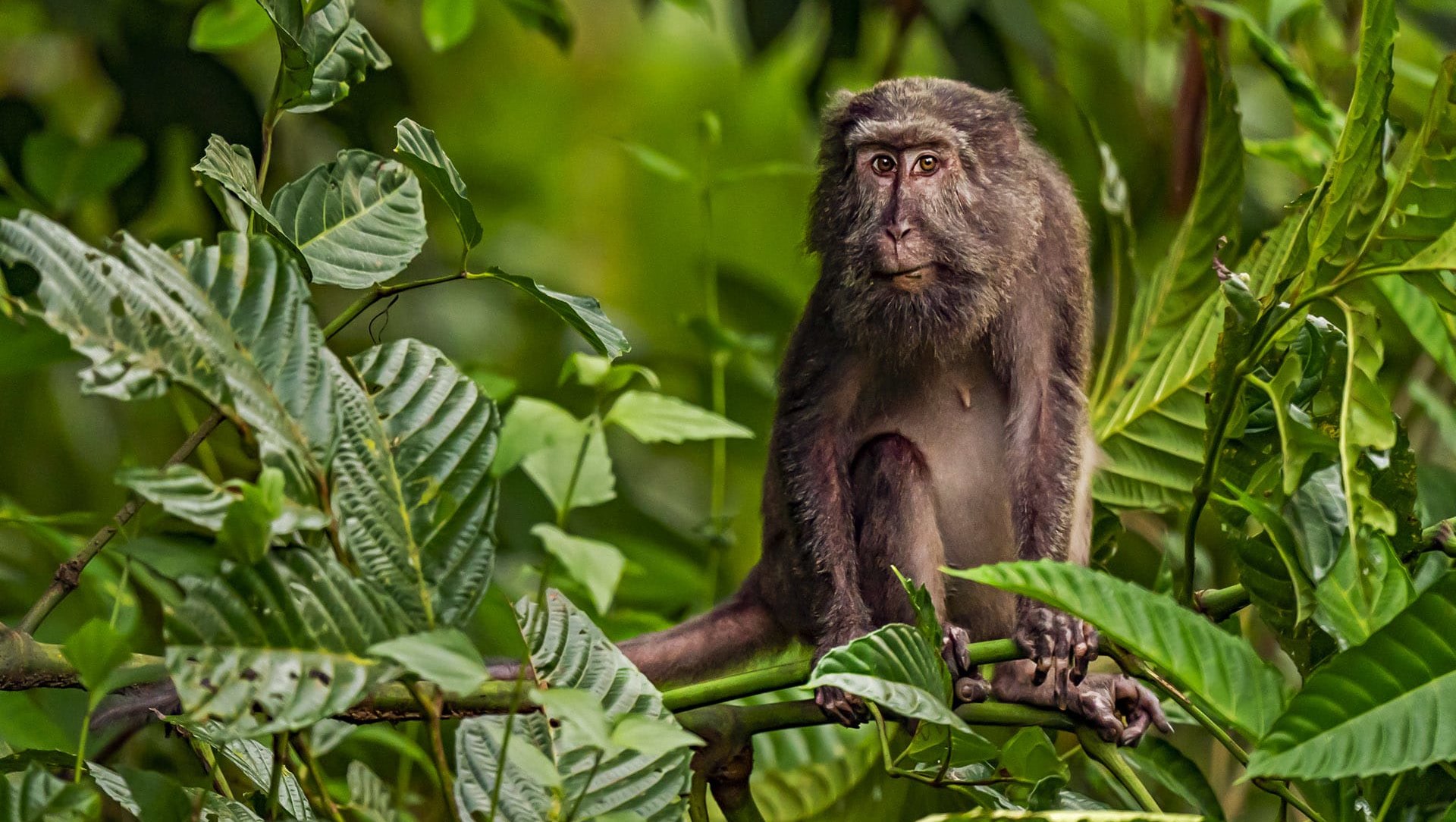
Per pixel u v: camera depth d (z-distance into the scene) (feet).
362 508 16.87
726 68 71.31
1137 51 47.88
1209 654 17.90
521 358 48.78
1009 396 35.17
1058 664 26.81
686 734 14.61
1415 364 36.58
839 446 35.42
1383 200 20.17
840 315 34.50
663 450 48.65
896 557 33.65
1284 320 20.35
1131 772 24.82
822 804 31.65
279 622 15.38
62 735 27.04
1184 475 31.24
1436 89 19.25
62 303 14.84
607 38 73.67
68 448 41.93
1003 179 34.55
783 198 66.23
